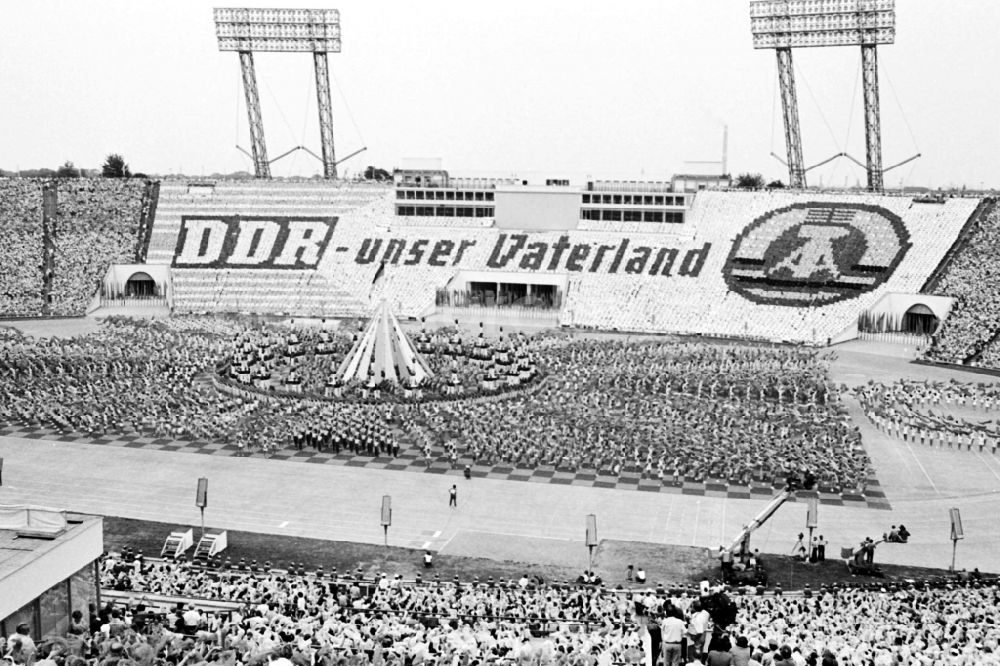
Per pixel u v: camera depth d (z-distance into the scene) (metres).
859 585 71.06
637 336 174.75
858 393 128.88
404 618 54.22
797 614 57.16
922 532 85.19
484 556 78.94
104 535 81.81
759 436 106.75
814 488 96.19
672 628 34.75
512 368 136.25
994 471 102.00
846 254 181.75
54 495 92.25
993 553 80.44
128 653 40.31
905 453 108.19
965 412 123.94
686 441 105.31
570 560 78.19
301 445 108.81
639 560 78.31
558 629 51.69
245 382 133.50
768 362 146.25
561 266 198.12
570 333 175.88
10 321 186.88
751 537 83.81
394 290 199.75
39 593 48.75
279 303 198.62
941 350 155.25
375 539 82.62
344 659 40.91
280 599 59.84
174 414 116.75
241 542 81.19
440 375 139.25
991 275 167.50
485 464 103.31
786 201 198.62
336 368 141.62
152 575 66.50
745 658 31.86
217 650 41.97
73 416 115.44
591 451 104.44
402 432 114.12
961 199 184.88
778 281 181.38
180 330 167.62
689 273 189.38
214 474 99.56
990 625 54.09
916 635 50.22
